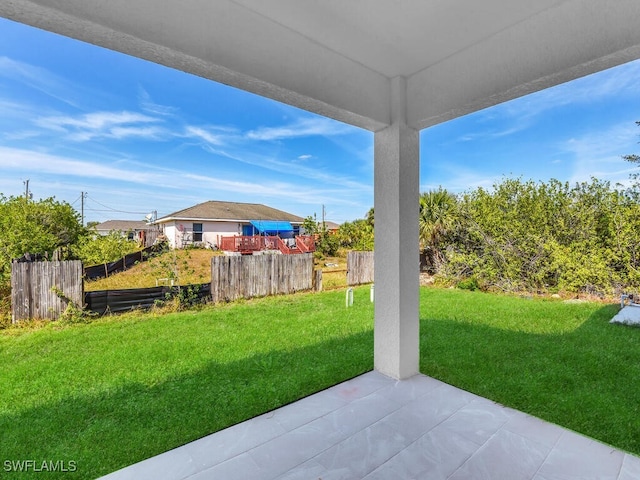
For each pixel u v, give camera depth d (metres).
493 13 1.93
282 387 2.88
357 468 1.84
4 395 2.75
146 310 5.12
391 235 2.96
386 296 3.04
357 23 2.02
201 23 1.71
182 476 1.80
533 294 5.82
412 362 3.06
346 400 2.62
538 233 5.71
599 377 3.04
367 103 2.64
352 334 4.42
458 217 6.93
